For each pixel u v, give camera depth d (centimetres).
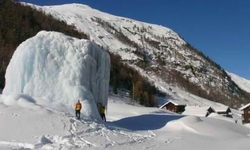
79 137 2028
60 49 2925
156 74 19250
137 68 18712
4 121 2148
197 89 19575
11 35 11075
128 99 10506
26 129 2044
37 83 2777
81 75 2864
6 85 2925
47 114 2400
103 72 3145
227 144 2308
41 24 15238
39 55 2844
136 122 3169
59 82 2809
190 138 2506
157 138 2378
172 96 14838
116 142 2033
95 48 3103
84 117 2605
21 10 15050
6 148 1593
